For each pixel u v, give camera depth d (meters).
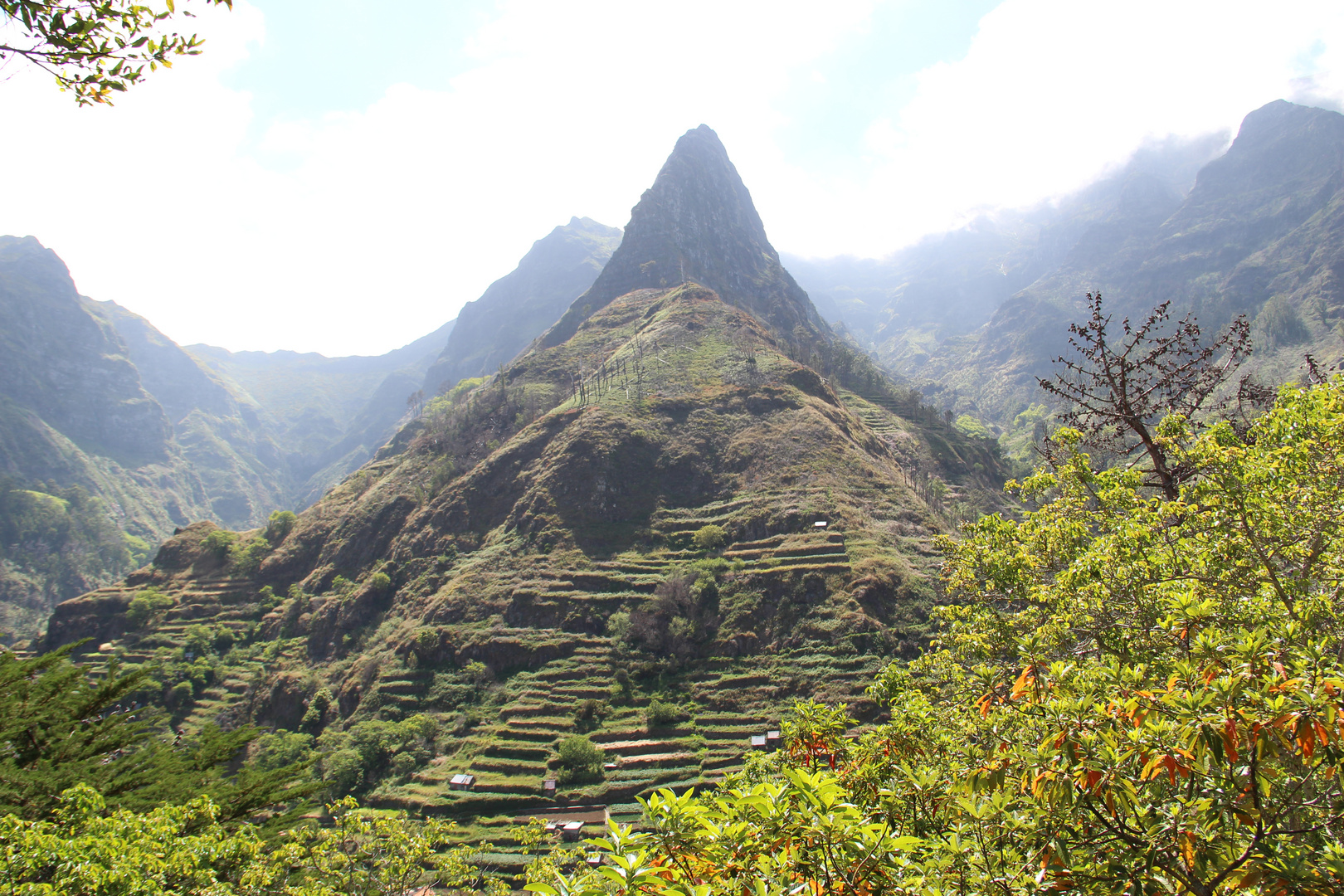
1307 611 15.18
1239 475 18.95
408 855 35.03
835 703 67.56
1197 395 24.08
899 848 7.72
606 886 7.21
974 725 13.36
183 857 20.84
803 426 122.12
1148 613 18.61
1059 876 7.88
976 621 24.72
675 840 7.98
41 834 17.69
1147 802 8.39
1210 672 8.50
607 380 150.50
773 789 8.23
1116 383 24.19
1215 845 7.59
